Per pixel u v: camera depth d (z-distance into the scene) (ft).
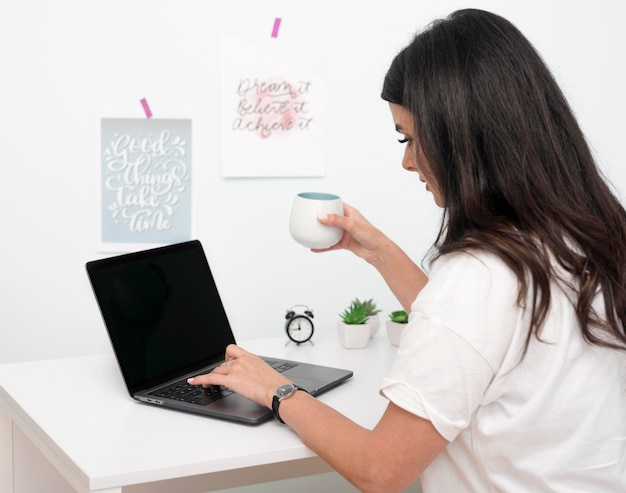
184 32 6.22
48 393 4.52
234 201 6.48
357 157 6.69
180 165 6.35
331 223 4.75
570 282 3.20
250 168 6.46
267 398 3.88
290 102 6.47
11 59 5.94
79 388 4.62
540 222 3.18
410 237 6.88
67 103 6.09
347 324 5.65
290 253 6.64
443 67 3.30
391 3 6.59
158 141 6.29
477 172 3.26
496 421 3.29
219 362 5.13
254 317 6.63
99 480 3.35
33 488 5.00
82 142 6.15
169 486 4.89
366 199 6.75
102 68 6.12
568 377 3.24
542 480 3.28
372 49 6.60
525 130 3.21
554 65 7.00
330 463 3.51
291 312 5.87
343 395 4.55
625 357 3.37
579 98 7.09
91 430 3.92
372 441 3.32
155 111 6.25
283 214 6.59
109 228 6.29
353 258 6.78
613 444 3.32
